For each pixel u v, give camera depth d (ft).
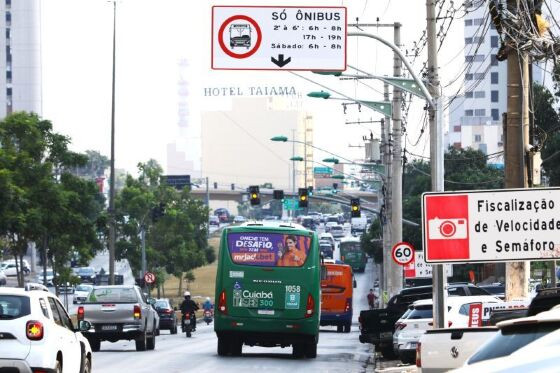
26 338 100.63
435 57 151.33
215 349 210.79
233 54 139.33
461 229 98.73
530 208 97.50
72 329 111.75
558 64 129.39
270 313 180.86
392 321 195.42
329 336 299.79
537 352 41.45
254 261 181.57
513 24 126.93
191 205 529.86
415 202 470.80
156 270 493.36
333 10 139.33
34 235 288.10
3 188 273.75
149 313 205.46
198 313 499.92
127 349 207.72
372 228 557.33
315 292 181.06
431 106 144.25
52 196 289.53
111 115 352.28
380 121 355.56
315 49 139.44
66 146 299.58
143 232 442.91
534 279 307.58
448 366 84.12
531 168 132.36
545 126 345.72
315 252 182.29
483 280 384.47
